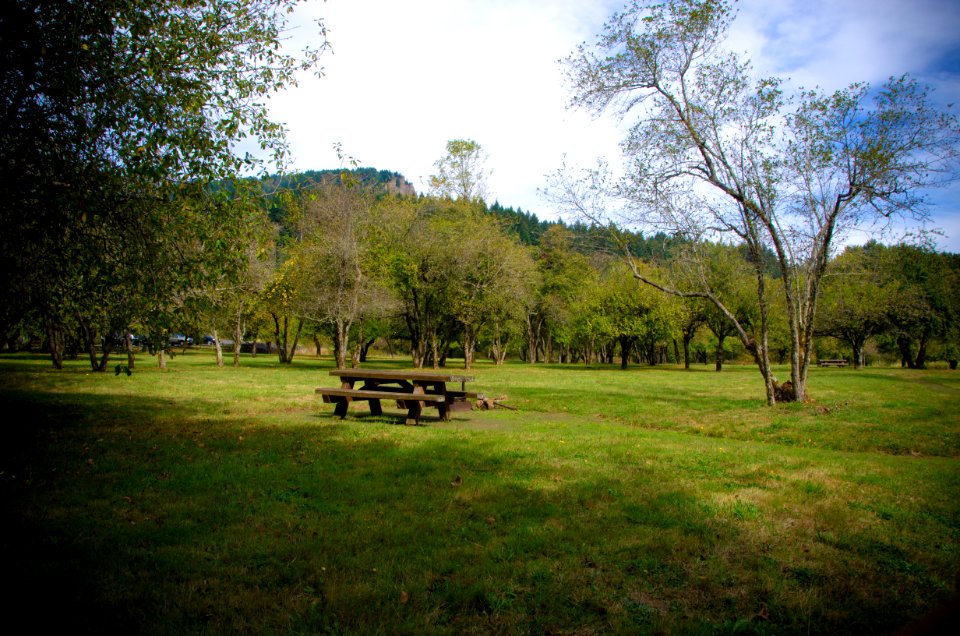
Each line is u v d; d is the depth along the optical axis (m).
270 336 51.00
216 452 8.79
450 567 4.76
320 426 11.52
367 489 6.83
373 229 36.03
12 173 8.23
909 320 45.03
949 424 13.87
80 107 8.68
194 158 9.14
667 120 17.11
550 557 5.01
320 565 4.77
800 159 16.19
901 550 5.34
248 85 10.55
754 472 8.21
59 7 7.84
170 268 9.74
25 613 3.93
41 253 9.44
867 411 16.06
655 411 16.11
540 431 11.42
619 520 5.89
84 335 24.97
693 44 16.58
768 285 36.75
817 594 4.46
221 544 5.16
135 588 4.34
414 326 42.84
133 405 14.34
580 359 85.44
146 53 9.33
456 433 10.79
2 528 5.39
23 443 9.14
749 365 65.62
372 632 3.80
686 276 18.52
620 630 3.88
